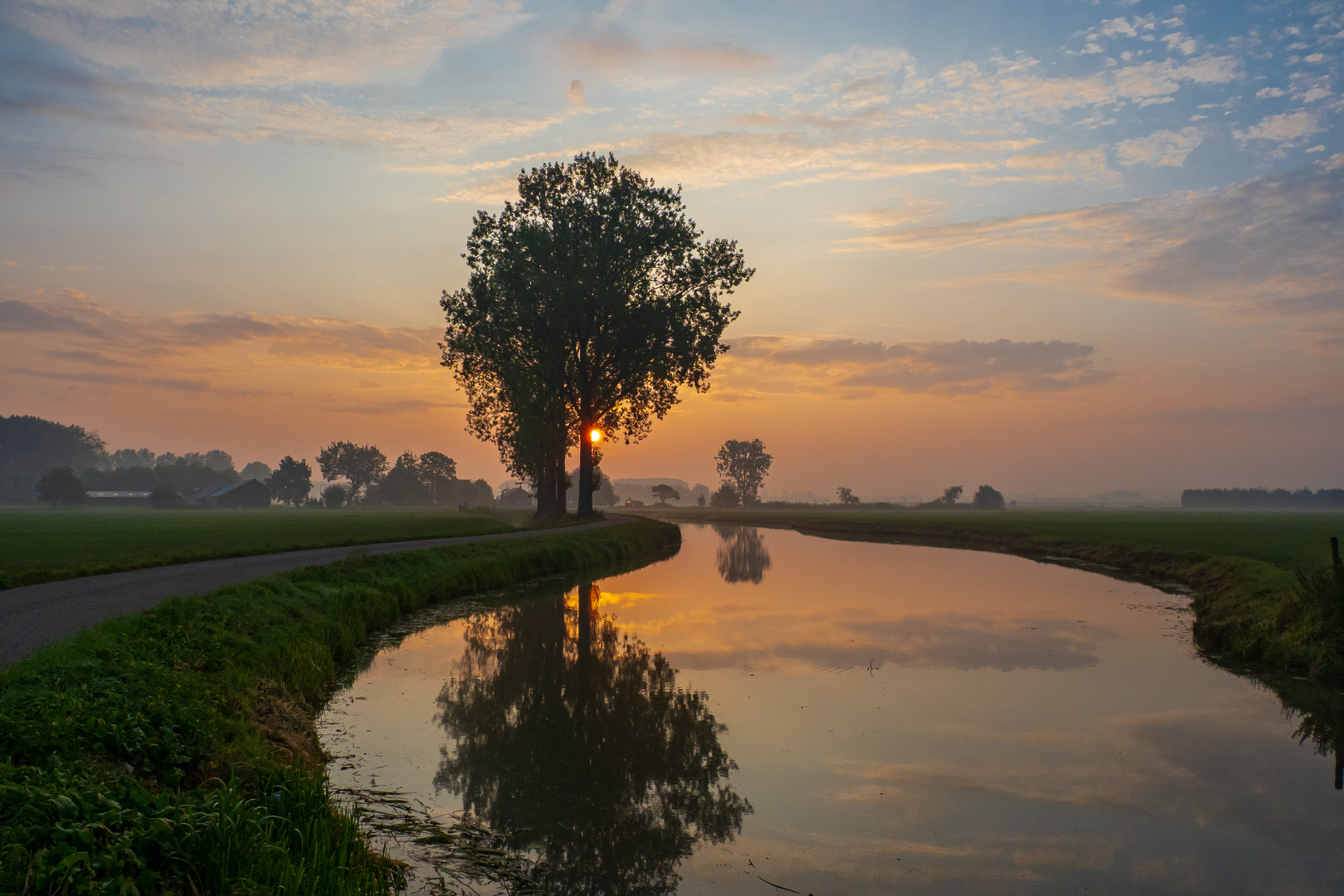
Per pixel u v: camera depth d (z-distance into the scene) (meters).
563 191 50.94
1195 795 9.58
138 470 192.38
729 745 11.44
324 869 6.02
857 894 7.18
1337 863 7.84
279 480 194.62
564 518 59.78
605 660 17.03
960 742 11.58
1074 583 31.41
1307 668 15.61
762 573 36.22
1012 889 7.29
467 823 8.55
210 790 6.91
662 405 55.72
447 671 15.95
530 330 50.72
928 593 28.39
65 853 4.68
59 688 8.13
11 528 49.56
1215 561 29.66
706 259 51.38
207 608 14.03
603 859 7.76
